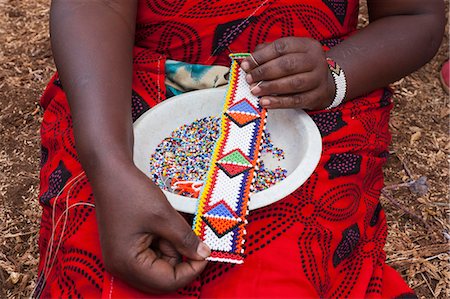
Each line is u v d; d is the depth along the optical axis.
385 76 1.45
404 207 2.00
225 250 1.09
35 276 1.82
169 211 1.06
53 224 1.31
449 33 2.63
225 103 1.29
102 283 1.12
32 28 2.71
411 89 2.43
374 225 1.52
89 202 1.23
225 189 1.16
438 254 1.86
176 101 1.35
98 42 1.25
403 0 1.48
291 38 1.27
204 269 1.14
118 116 1.18
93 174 1.12
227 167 1.20
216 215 1.12
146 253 1.06
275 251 1.14
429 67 2.52
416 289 1.78
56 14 1.31
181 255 1.10
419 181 2.07
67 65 1.24
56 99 1.51
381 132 1.51
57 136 1.41
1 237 1.93
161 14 1.39
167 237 1.06
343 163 1.35
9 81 2.47
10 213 2.00
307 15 1.40
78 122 1.17
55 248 1.28
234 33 1.37
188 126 1.38
